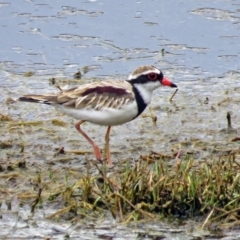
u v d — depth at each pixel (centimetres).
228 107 1788
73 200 1325
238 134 1642
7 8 2267
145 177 1313
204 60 2048
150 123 1686
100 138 1612
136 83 1473
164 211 1293
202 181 1310
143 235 1237
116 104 1436
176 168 1362
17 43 2119
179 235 1238
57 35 2152
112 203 1302
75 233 1241
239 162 1475
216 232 1246
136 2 2289
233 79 1956
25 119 1702
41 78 1950
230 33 2159
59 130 1645
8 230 1248
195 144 1580
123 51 2083
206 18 2220
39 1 2294
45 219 1282
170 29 2180
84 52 2080
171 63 2031
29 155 1512
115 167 1471
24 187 1384
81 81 1930
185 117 1725
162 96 1847
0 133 1619
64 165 1477
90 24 2200
